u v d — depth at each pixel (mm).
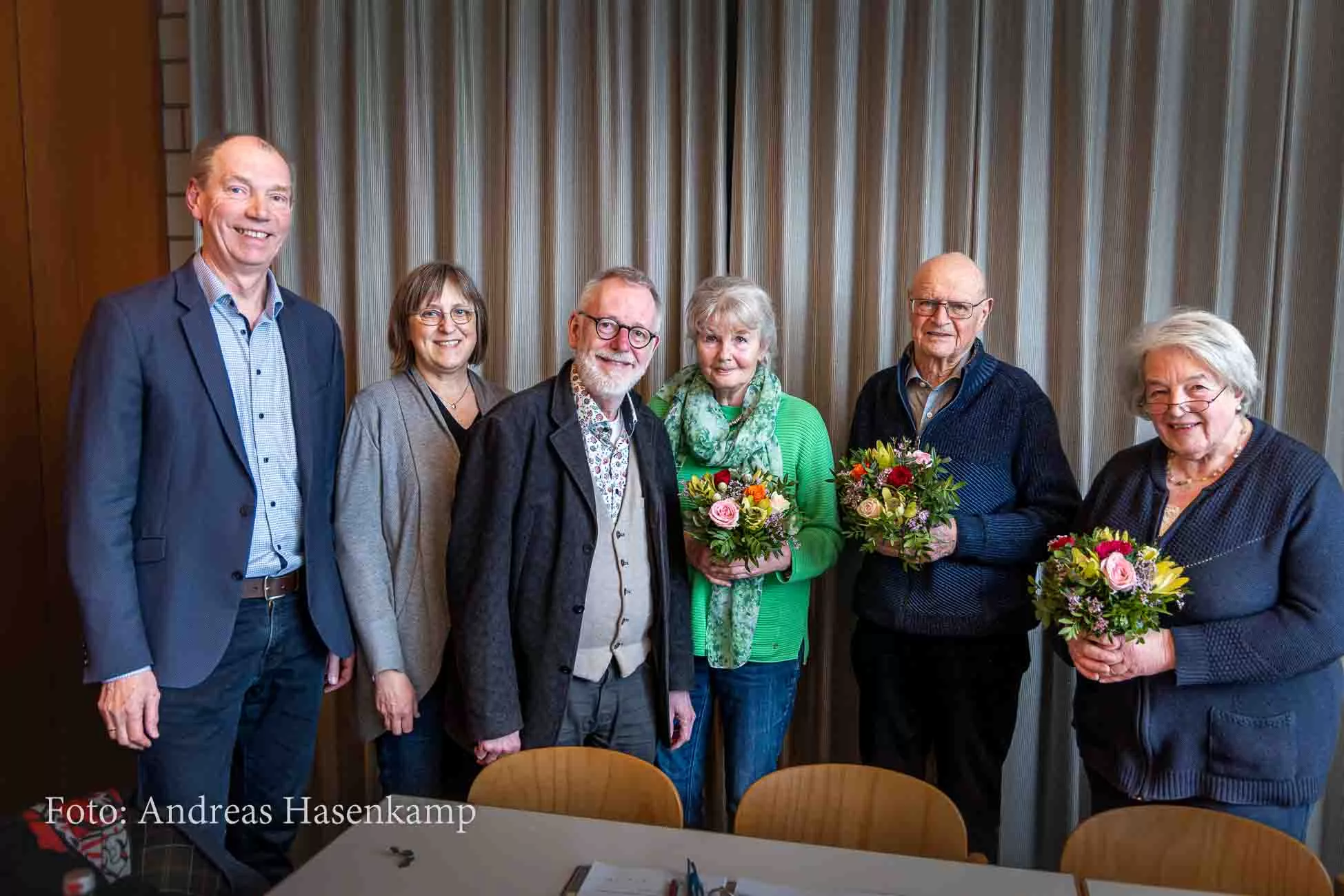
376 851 1472
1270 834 1498
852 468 2104
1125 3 2502
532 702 1872
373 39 2865
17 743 2947
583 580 1878
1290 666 1656
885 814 1685
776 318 2746
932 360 2250
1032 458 2191
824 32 2656
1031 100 2564
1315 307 2490
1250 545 1715
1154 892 1368
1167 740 1743
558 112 2785
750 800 1722
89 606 1739
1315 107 2459
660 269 2797
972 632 2170
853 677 2781
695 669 2252
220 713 1916
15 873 1411
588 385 1893
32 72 2893
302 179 2949
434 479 2105
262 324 1941
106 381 1769
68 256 2977
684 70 2711
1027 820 2709
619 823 1567
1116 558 1639
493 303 2918
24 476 2941
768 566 2084
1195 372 1702
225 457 1860
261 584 1942
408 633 2090
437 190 2904
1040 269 2623
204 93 2939
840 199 2682
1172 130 2537
